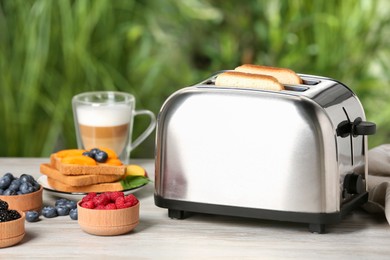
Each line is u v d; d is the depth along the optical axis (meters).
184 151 1.79
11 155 3.62
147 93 3.80
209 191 1.78
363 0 3.76
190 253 1.67
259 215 1.75
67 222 1.85
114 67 3.67
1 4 3.58
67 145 3.63
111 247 1.70
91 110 2.24
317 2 3.77
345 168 1.77
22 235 1.71
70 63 3.54
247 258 1.65
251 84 1.80
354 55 3.79
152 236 1.76
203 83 1.86
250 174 1.75
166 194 1.82
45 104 3.59
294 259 1.64
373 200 1.90
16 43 3.54
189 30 3.97
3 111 3.57
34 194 1.87
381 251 1.68
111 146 2.27
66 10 3.50
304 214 1.73
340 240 1.74
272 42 3.86
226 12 3.98
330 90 1.81
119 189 1.96
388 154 2.04
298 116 1.71
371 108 3.88
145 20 3.78
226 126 1.75
